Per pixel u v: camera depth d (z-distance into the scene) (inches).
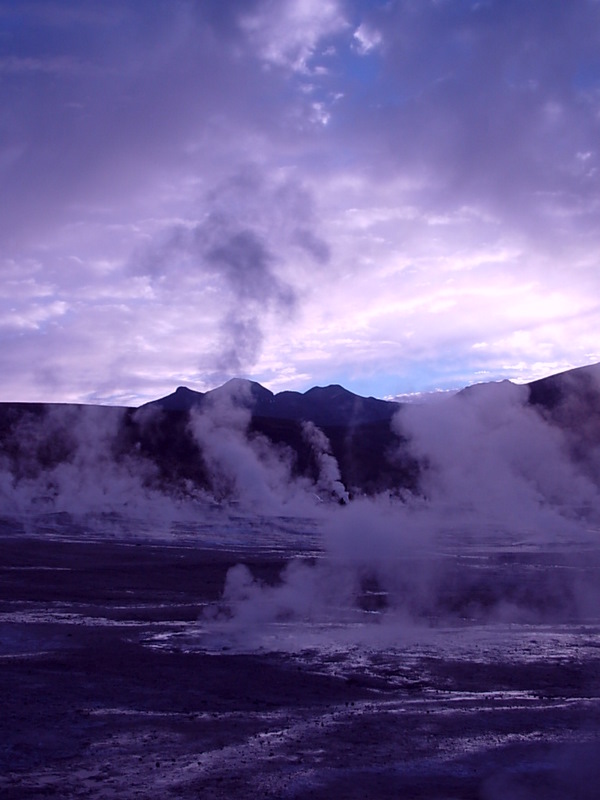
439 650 671.8
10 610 873.5
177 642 699.4
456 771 367.2
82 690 523.2
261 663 621.0
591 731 433.4
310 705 501.7
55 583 1085.8
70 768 365.4
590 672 602.2
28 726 430.6
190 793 330.3
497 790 338.3
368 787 342.3
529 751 396.8
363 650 669.9
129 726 438.3
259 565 1279.5
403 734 425.7
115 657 635.5
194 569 1247.5
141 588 1055.6
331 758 382.6
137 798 323.0
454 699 520.1
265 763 374.0
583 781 351.3
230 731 430.6
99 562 1321.4
